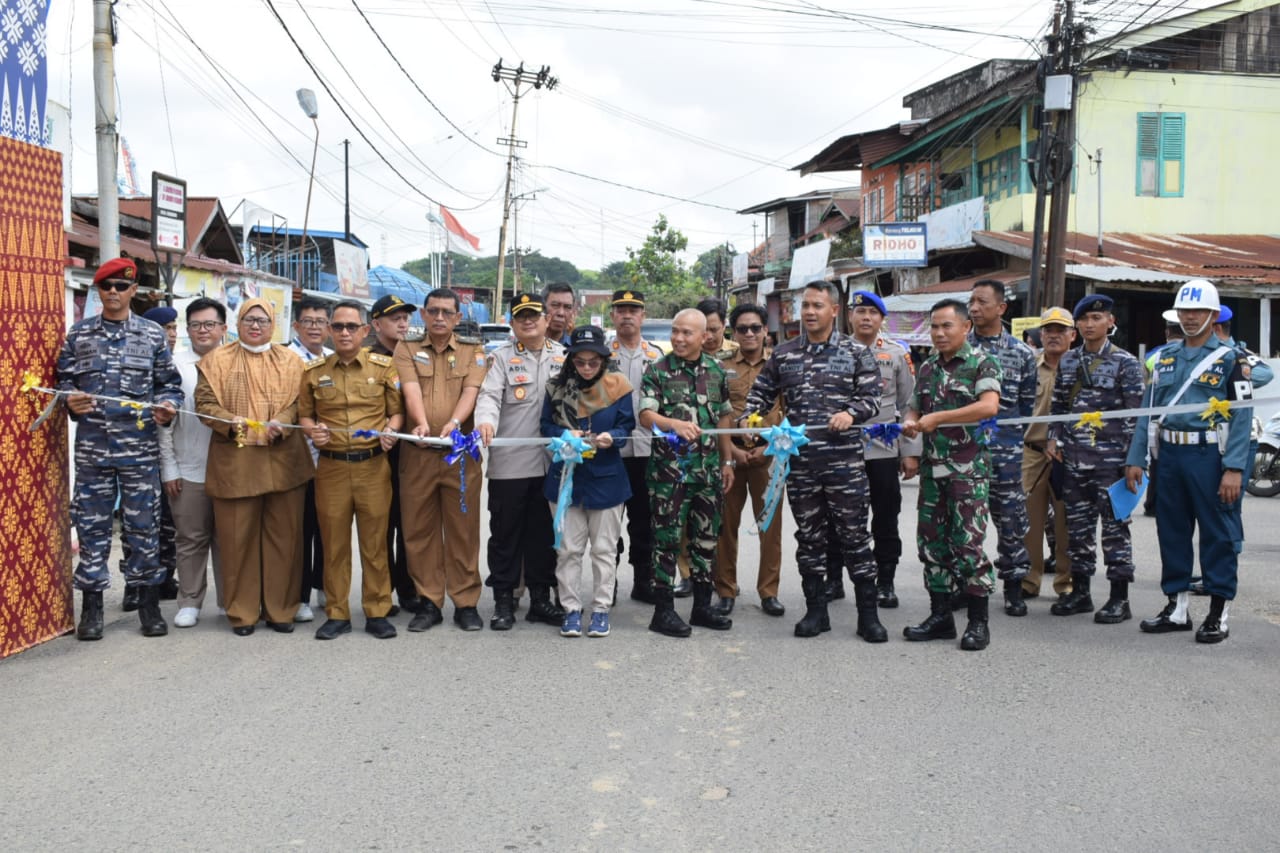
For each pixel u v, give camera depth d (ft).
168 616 22.44
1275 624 21.38
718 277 148.77
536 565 21.66
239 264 69.77
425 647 19.67
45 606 19.79
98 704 16.21
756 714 15.85
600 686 17.22
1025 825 12.06
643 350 24.39
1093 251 66.95
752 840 11.72
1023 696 16.67
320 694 16.74
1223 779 13.34
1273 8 74.49
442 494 20.99
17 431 19.07
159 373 20.63
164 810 12.46
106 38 34.45
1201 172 74.54
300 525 20.94
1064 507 23.50
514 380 21.08
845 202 119.24
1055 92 53.42
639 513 23.59
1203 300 20.06
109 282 19.80
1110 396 21.93
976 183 81.66
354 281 93.91
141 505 20.16
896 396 23.72
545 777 13.47
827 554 23.22
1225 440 19.83
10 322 18.84
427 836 11.82
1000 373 19.88
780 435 19.63
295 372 20.92
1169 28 73.41
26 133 19.26
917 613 22.97
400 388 20.85
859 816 12.30
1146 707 16.11
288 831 11.93
